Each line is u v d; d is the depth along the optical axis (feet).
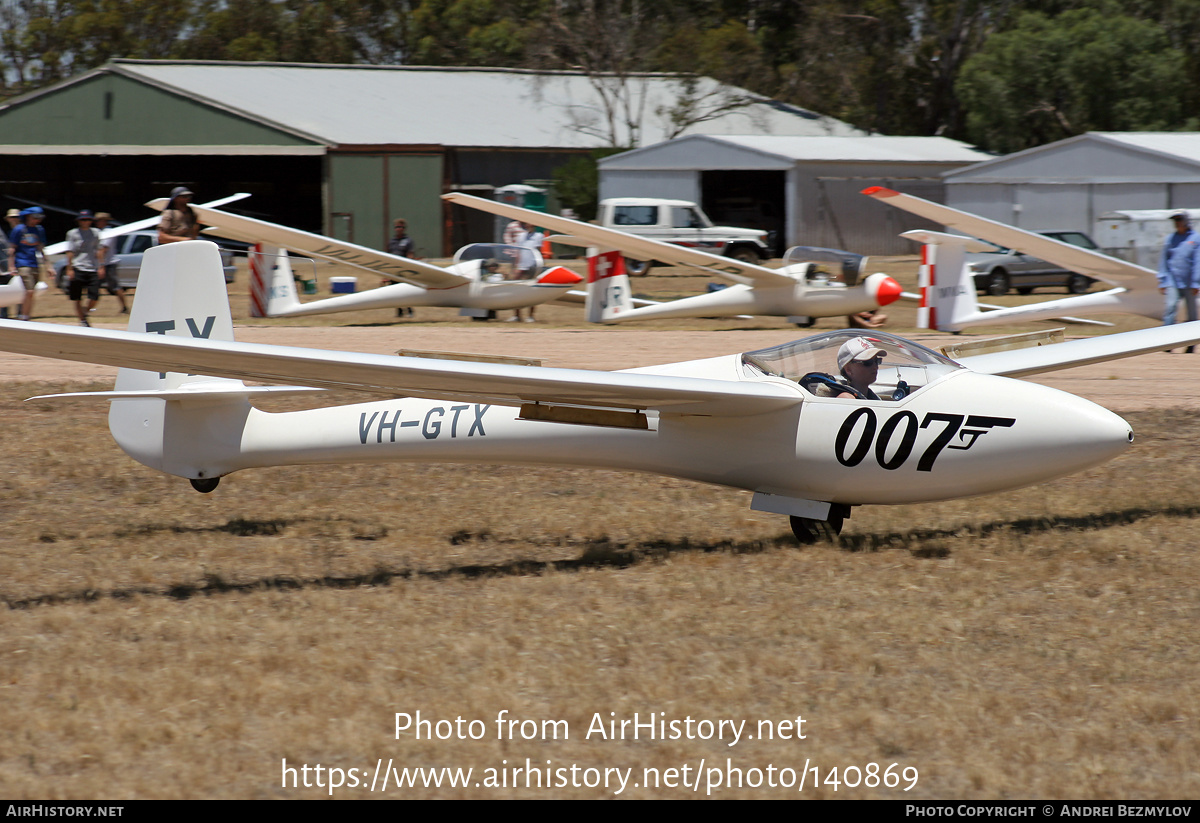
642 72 642.63
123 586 88.07
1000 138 644.69
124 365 91.56
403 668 67.41
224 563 95.35
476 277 268.82
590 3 633.61
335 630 74.90
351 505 117.91
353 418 104.53
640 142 595.06
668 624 75.46
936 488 89.51
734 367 95.91
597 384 85.20
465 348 214.07
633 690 64.23
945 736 57.77
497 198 516.32
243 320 277.44
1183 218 194.70
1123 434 85.92
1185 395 165.68
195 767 55.01
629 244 256.11
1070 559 87.86
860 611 77.00
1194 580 82.07
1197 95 649.61
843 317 287.89
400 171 512.63
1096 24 610.65
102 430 152.76
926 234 247.09
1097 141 420.36
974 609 77.05
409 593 84.48
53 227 629.51
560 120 597.52
